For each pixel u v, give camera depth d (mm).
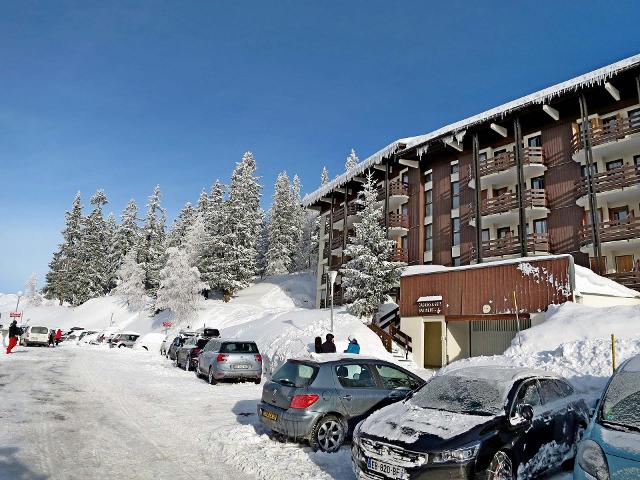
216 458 6934
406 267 30656
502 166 30438
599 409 4582
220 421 9586
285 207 70000
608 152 26438
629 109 26391
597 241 24219
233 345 16625
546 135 29922
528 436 5672
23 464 6141
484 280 21281
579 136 27250
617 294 19828
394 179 40844
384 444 5422
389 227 37375
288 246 70812
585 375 11844
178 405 11508
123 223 83562
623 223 24812
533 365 13477
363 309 28469
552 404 6496
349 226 44375
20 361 20750
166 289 49312
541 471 5781
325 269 48844
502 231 31734
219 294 60188
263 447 7473
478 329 23844
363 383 8094
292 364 8398
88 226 81875
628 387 4715
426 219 37031
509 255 29266
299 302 57062
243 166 70125
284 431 7484
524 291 19547
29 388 12953
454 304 22422
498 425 5477
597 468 3984
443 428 5477
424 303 24000
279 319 31453
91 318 68562
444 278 23219
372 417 6324
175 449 7328
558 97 26922
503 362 14320
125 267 71625
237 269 57344
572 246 27344
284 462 6688
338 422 7586
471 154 34281
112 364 22062
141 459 6703
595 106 27734
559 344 14633
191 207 76438
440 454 5043
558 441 6184
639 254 24750
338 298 41469
